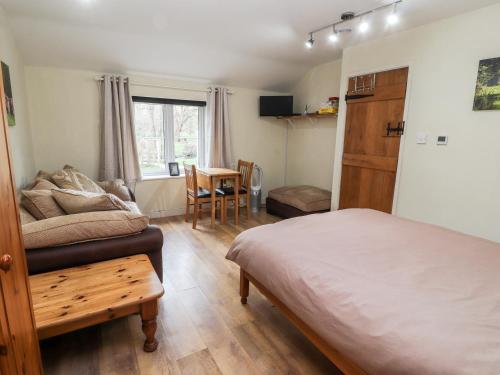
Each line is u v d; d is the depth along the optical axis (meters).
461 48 2.46
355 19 2.64
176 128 4.33
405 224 2.05
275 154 5.14
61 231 1.71
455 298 1.15
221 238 3.44
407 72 2.85
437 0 2.22
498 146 2.30
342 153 3.61
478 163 2.42
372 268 1.40
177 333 1.79
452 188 2.60
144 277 1.66
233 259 1.94
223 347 1.68
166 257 2.89
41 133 3.40
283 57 3.86
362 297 1.17
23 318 0.91
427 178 2.78
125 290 1.53
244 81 4.43
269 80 4.52
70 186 2.59
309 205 3.79
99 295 1.48
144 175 4.19
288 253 1.59
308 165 4.72
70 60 3.32
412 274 1.34
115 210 1.98
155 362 1.56
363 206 3.40
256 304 2.12
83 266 1.75
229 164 4.55
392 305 1.11
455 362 0.85
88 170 3.71
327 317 1.20
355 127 3.41
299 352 1.66
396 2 2.29
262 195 5.11
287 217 4.12
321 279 1.34
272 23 2.76
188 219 4.17
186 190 4.19
